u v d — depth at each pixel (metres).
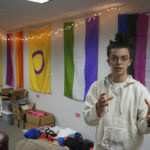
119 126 0.89
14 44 4.64
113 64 0.90
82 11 2.78
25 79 4.40
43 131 3.15
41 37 3.77
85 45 2.90
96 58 2.77
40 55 3.83
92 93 1.02
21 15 3.11
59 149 0.97
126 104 0.90
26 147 1.02
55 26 3.48
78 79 3.05
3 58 5.22
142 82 2.24
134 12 2.32
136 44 2.27
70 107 3.30
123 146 0.88
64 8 2.63
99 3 2.36
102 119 0.94
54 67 3.57
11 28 4.51
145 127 0.84
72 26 3.09
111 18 2.56
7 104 4.08
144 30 2.20
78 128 3.20
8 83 4.99
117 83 0.95
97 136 0.96
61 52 3.40
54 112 3.67
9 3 2.43
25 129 3.70
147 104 0.82
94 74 2.81
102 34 2.69
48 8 2.65
